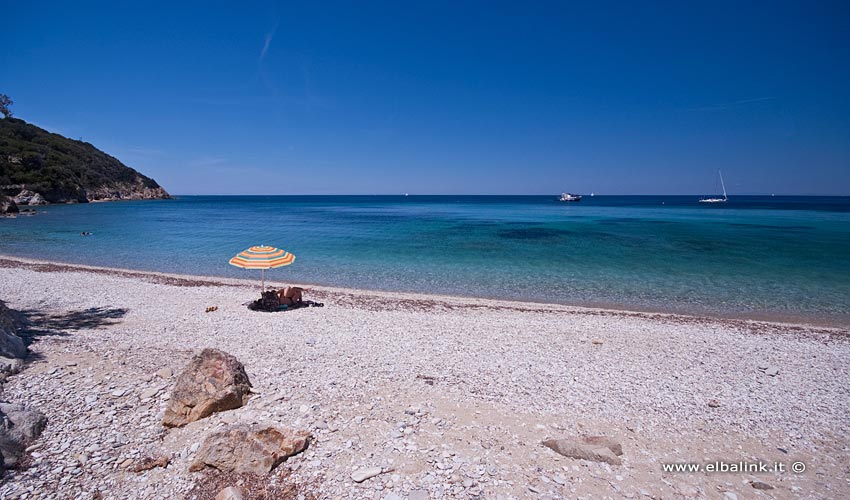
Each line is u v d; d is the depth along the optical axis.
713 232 48.75
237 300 17.70
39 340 11.10
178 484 5.72
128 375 8.99
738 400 9.23
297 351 11.38
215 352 8.01
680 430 7.84
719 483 6.26
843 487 6.32
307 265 27.56
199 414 7.22
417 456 6.48
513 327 14.65
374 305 17.52
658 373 10.71
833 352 12.88
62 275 21.95
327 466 6.16
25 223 53.59
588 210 108.12
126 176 145.75
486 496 5.62
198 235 43.84
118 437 6.71
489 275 24.80
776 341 13.87
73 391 8.12
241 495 5.43
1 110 118.12
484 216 82.31
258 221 66.62
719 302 19.44
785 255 31.75
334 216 82.56
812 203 161.75
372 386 9.06
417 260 29.42
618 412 8.41
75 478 5.77
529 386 9.49
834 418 8.55
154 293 18.47
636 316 16.80
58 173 101.31
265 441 6.24
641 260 29.56
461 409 8.16
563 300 19.69
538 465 6.36
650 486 6.05
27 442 6.37
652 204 153.50
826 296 20.47
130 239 39.69
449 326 14.55
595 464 6.46
